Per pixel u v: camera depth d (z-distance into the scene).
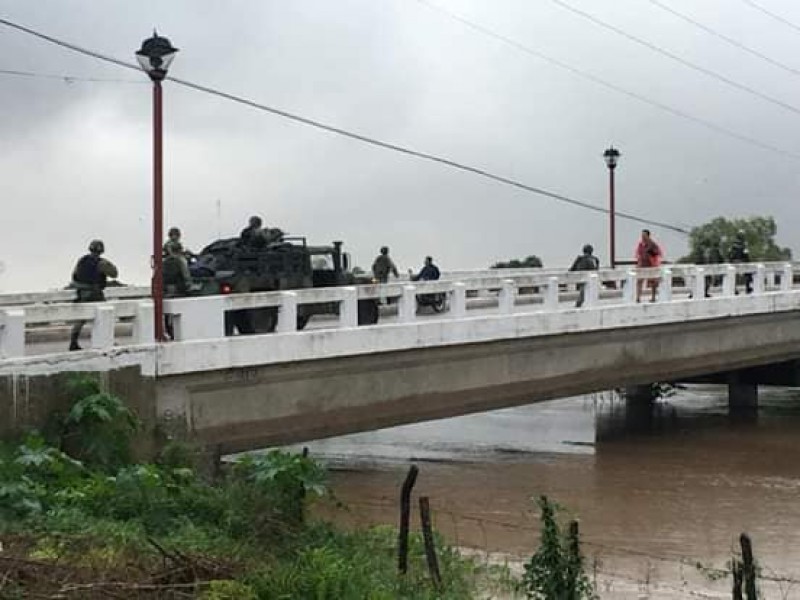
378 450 27.05
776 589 13.61
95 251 17.41
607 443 27.98
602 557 15.29
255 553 10.53
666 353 26.73
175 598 8.66
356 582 9.70
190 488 12.67
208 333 16.30
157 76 15.05
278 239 21.56
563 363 23.67
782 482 22.14
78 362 14.20
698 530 17.48
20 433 13.43
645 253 27.81
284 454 12.64
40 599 8.14
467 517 18.12
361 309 21.75
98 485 11.91
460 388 21.05
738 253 34.12
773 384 34.44
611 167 33.06
